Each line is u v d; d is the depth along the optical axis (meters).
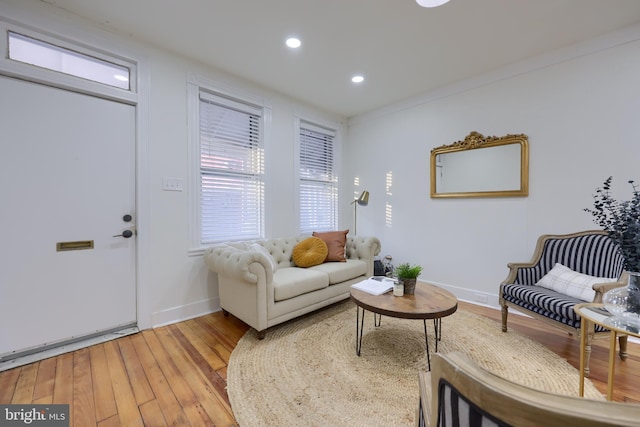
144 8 1.92
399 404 1.47
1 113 1.78
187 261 2.57
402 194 3.62
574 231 2.40
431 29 2.15
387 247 3.80
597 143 2.29
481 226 2.94
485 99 2.87
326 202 4.07
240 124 3.03
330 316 2.67
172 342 2.12
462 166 3.05
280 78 2.96
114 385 1.60
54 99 1.95
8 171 1.80
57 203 1.97
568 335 2.24
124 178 2.25
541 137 2.55
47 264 1.94
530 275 2.33
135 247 2.31
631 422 0.35
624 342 1.86
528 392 0.43
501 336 2.22
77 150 2.04
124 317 2.27
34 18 1.84
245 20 2.04
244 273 2.06
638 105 2.12
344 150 4.23
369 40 2.29
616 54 2.20
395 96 3.45
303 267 2.93
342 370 1.78
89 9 1.93
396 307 1.77
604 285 1.65
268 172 3.23
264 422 1.34
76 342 2.06
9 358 1.82
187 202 2.57
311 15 1.99
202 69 2.65
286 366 1.82
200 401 1.48
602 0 1.84
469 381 0.47
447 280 3.20
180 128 2.52
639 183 2.13
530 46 2.39
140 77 2.29
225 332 2.30
